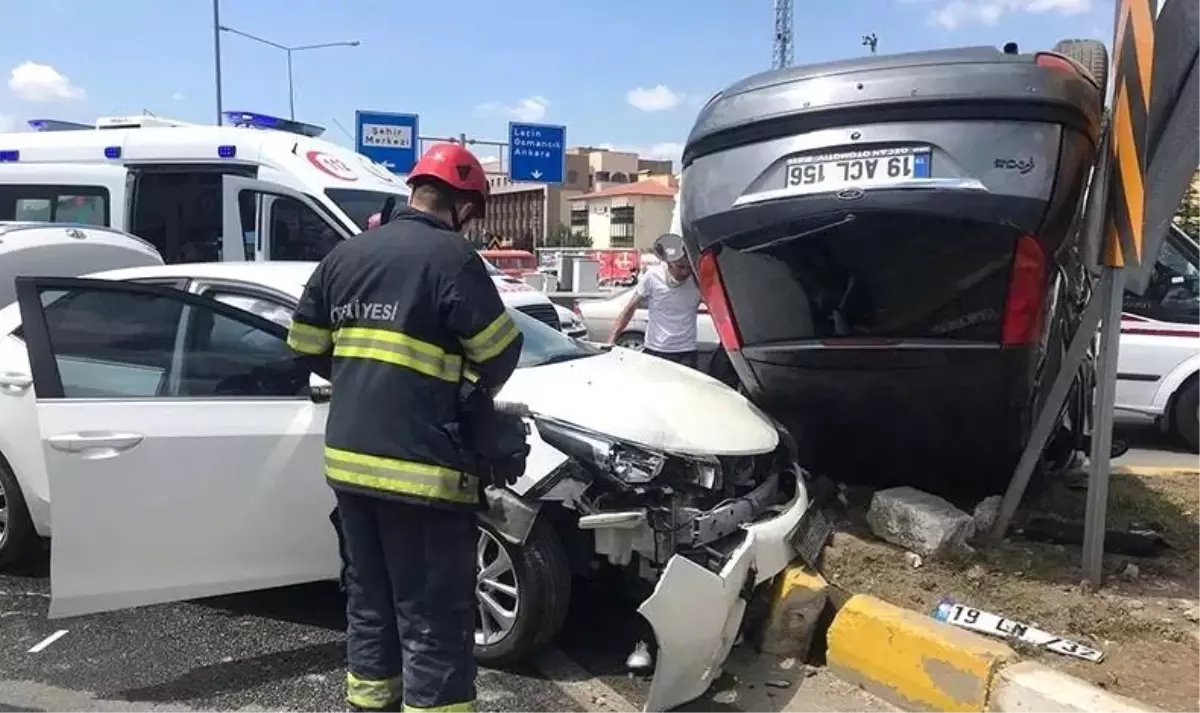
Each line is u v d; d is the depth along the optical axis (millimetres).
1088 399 6141
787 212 4254
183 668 4156
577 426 4027
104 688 3977
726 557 3941
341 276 3205
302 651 4332
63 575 3945
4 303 6207
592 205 104812
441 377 3098
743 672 4145
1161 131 4137
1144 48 3953
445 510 3098
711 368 10156
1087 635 3994
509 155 24359
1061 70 4047
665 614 3545
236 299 4895
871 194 4090
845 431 5023
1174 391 8500
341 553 3475
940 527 4641
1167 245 8594
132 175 10141
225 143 9875
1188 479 6371
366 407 3090
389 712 3311
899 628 3865
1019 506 5273
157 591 4090
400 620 3166
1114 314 4230
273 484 4195
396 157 21906
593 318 12797
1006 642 3885
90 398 4086
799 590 4250
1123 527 5098
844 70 4195
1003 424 4754
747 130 4340
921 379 4512
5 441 4918
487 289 3127
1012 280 4164
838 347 4535
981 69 3998
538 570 4000
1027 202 3967
